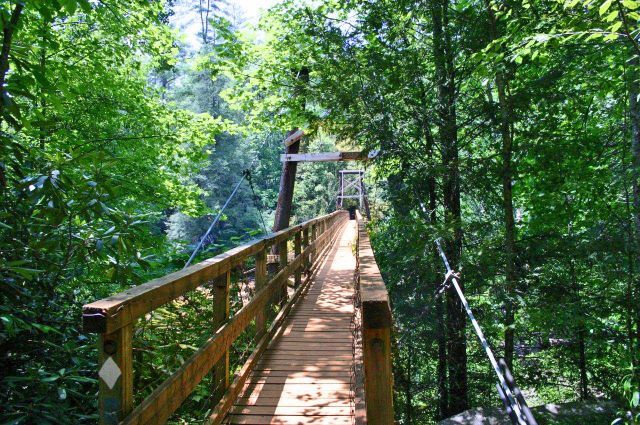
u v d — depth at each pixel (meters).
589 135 7.39
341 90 7.42
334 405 3.27
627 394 4.47
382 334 1.78
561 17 5.14
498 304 7.21
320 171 41.69
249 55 10.07
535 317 6.39
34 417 2.36
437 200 8.59
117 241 3.11
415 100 7.56
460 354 7.69
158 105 8.70
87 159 3.16
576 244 6.80
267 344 4.53
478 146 8.48
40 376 2.50
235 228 29.30
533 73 7.92
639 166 5.86
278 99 10.20
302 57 9.22
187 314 3.98
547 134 6.77
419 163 7.41
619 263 6.48
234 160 30.62
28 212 3.16
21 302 2.95
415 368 7.95
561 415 6.02
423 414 8.16
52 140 6.40
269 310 4.96
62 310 3.26
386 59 7.80
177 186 9.15
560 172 7.33
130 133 8.24
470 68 7.62
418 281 7.51
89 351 3.03
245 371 3.63
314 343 4.66
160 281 2.17
